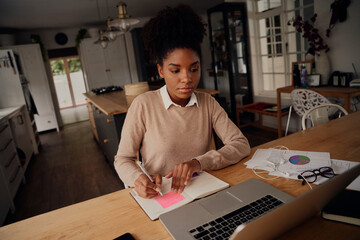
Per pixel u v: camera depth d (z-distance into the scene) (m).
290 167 0.97
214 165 0.97
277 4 3.83
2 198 2.26
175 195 0.84
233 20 4.20
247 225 0.46
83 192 2.78
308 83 3.17
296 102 2.87
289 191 0.81
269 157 1.07
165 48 0.85
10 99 4.11
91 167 3.49
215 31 4.64
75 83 10.57
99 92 4.07
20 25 5.84
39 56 5.78
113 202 0.86
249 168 1.00
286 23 3.75
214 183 0.89
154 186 0.84
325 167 0.91
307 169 0.94
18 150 3.29
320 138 1.24
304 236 0.62
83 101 10.80
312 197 0.56
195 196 0.82
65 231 0.72
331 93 2.67
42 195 2.81
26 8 4.52
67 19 5.78
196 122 1.06
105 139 3.17
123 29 3.16
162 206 0.79
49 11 4.90
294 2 3.56
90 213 0.80
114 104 2.77
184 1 5.59
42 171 3.55
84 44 6.60
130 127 1.00
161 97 1.03
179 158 1.04
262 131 4.14
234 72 4.52
